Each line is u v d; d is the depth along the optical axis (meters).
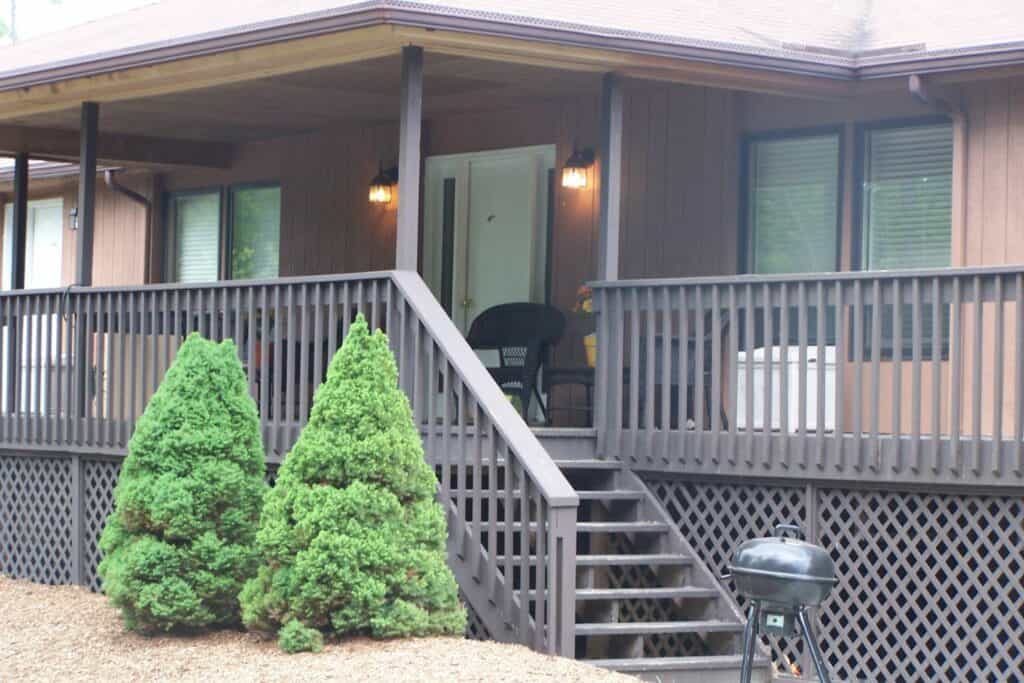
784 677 9.23
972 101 10.82
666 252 12.41
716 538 9.93
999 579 9.34
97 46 13.34
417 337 9.38
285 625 8.39
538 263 13.31
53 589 11.68
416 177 9.77
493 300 13.64
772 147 12.00
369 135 14.48
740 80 10.56
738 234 12.07
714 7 11.89
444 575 8.58
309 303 10.17
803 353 9.45
